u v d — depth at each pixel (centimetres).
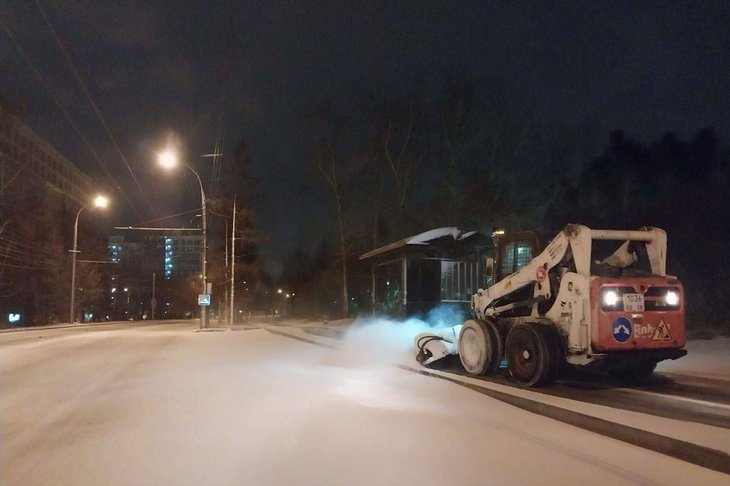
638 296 1186
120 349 2378
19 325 7269
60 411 1088
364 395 1204
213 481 688
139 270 12281
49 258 7350
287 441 855
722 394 1183
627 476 693
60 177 9669
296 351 2141
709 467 716
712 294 2686
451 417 1001
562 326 1225
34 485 682
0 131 6031
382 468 729
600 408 977
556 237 1271
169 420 998
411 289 2455
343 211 4366
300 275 7600
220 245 6141
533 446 820
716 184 2894
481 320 1427
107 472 725
